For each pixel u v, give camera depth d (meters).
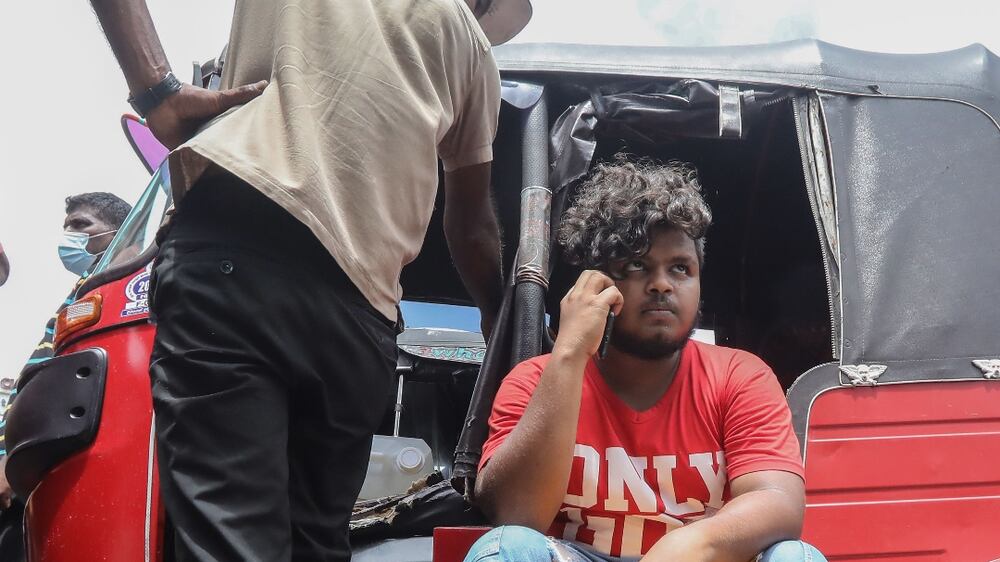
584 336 1.68
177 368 1.41
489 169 2.04
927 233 2.50
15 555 2.58
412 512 2.17
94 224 3.88
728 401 1.76
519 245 2.38
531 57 2.73
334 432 1.55
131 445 1.94
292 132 1.53
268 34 1.69
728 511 1.53
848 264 2.45
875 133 2.61
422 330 3.52
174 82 1.64
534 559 1.43
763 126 2.99
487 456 1.76
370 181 1.57
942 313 2.41
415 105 1.65
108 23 1.60
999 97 2.71
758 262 3.43
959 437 2.28
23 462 1.96
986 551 2.18
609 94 2.75
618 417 1.77
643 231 1.75
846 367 2.33
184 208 1.54
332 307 1.50
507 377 1.92
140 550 1.87
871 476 2.22
